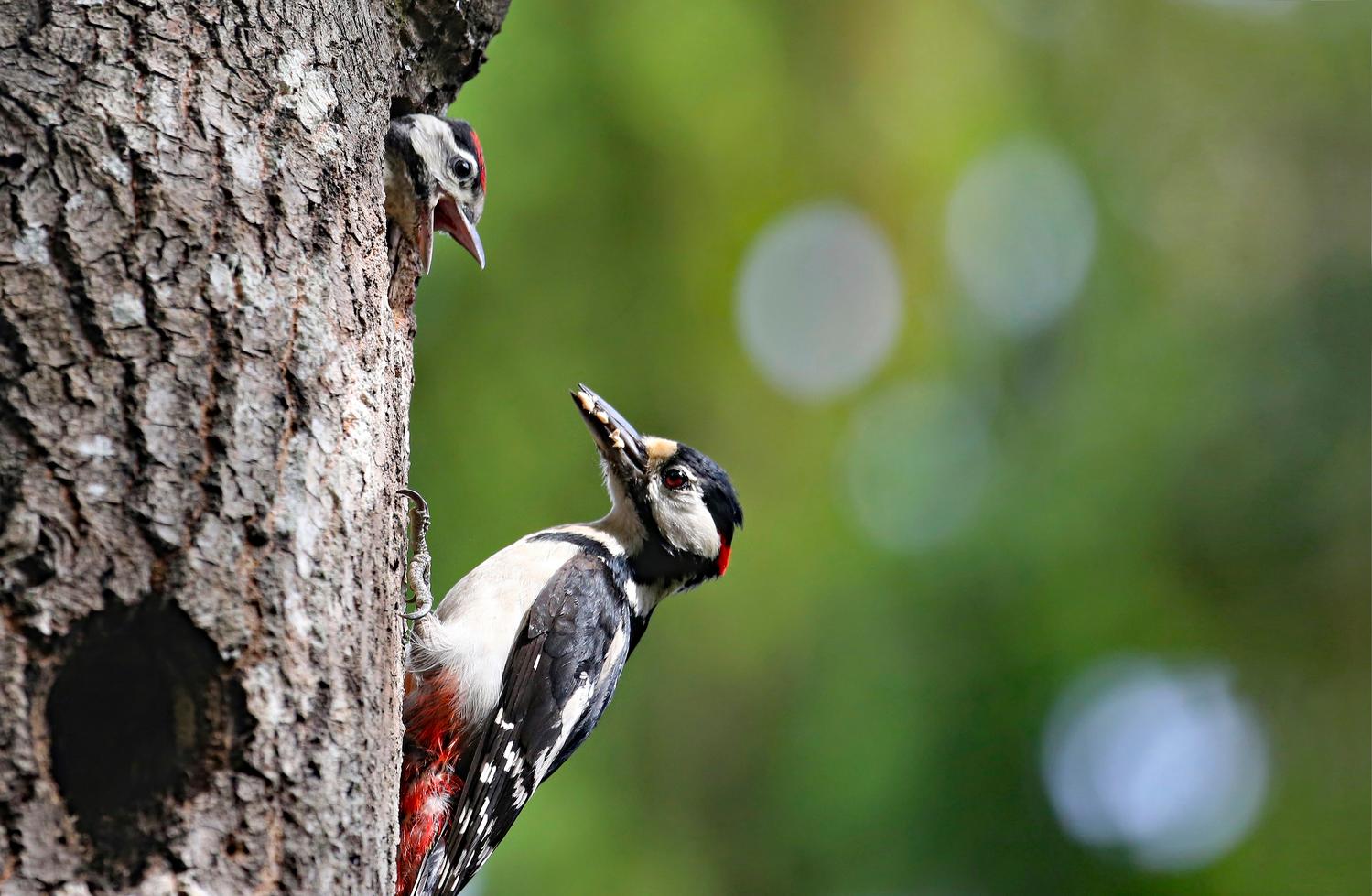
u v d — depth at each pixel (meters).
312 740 4.53
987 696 13.12
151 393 4.47
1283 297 15.62
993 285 15.37
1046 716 12.98
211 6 4.98
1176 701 13.31
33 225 4.47
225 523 4.50
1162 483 14.27
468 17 7.18
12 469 4.26
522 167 12.12
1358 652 13.66
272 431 4.67
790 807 13.14
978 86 14.64
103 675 4.27
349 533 4.84
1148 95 17.14
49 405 4.34
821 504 13.96
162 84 4.79
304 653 4.57
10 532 4.21
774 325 13.82
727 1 13.24
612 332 12.71
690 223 12.90
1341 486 14.02
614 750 13.25
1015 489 14.48
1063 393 15.34
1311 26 17.44
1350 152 16.97
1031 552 13.88
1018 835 12.60
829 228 13.87
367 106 5.59
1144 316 15.67
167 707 4.35
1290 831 13.07
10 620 4.16
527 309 12.38
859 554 13.96
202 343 4.62
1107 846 12.57
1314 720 13.57
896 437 14.58
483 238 12.12
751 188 13.16
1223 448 14.38
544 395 12.27
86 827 4.16
